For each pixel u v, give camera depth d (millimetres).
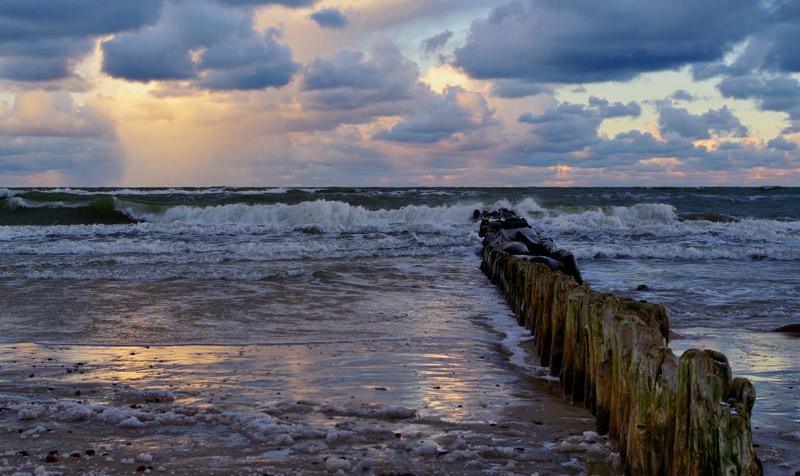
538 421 5363
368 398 5965
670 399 3578
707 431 3137
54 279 14625
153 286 13867
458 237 23141
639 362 3873
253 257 18844
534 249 17781
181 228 25391
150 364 7414
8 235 23078
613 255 20141
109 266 16797
